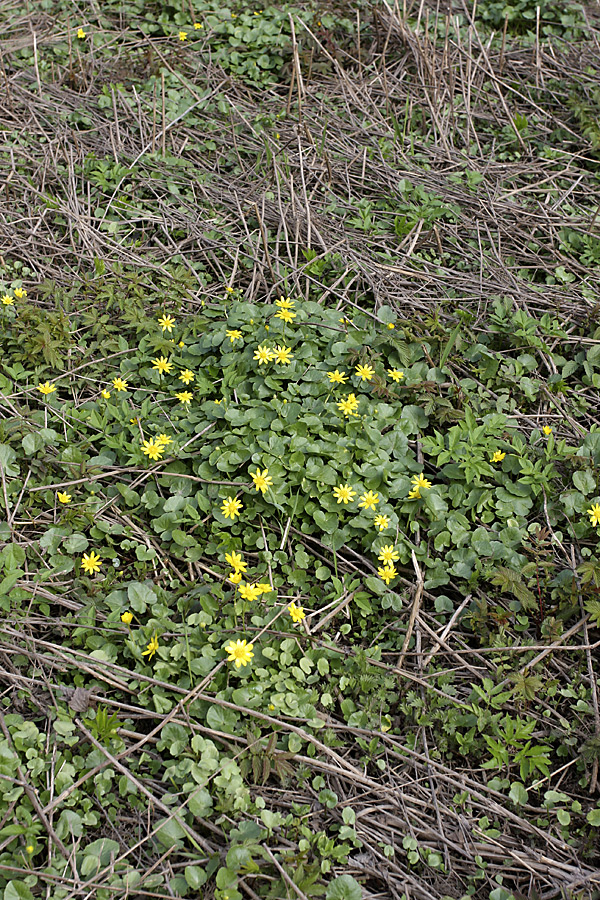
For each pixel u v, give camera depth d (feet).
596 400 12.39
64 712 8.22
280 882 7.12
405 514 10.38
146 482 10.74
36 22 20.26
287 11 19.88
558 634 9.13
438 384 11.69
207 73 19.01
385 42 19.39
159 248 14.88
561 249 15.26
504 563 9.87
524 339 12.67
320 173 16.42
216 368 11.98
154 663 8.79
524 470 10.59
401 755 8.38
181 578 9.75
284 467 10.25
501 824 8.13
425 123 18.17
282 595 9.69
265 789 8.00
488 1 21.24
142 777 7.91
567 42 20.21
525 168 17.21
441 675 8.97
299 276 13.89
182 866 7.38
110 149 16.75
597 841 7.98
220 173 16.84
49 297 13.38
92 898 7.07
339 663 9.01
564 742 8.55
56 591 9.51
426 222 15.42
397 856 7.79
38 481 10.46
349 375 11.86
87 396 12.13
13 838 7.36
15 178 15.78
